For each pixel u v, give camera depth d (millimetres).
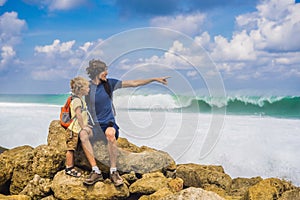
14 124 16469
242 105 19312
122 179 6426
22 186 6797
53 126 7484
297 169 10273
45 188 6316
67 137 6320
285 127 14820
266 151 11438
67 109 6348
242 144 12125
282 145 12141
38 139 14305
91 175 6176
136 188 6477
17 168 6918
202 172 7305
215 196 5305
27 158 6949
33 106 23828
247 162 10828
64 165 6941
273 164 10602
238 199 6512
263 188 6035
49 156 6824
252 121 16047
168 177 7336
